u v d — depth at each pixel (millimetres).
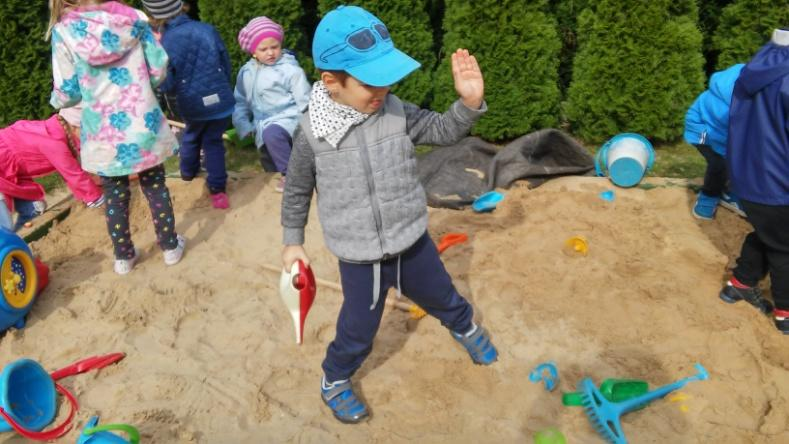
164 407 3227
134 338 3709
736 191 3275
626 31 5285
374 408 3141
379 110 2455
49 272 4270
